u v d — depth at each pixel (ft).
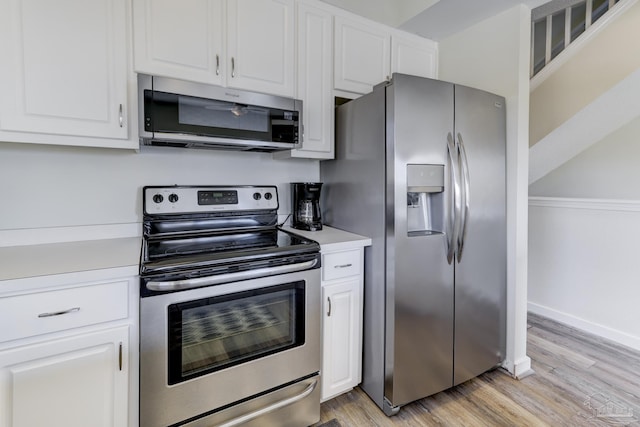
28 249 4.57
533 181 10.01
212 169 6.25
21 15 3.84
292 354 4.83
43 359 3.39
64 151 5.04
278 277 4.65
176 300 3.92
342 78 6.48
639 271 7.36
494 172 6.14
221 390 4.30
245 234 5.85
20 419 3.33
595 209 8.08
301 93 5.99
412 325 5.35
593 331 8.14
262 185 6.69
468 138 5.75
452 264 5.67
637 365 6.77
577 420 5.21
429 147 5.36
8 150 4.68
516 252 6.30
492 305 6.25
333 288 5.36
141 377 3.80
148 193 5.49
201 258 4.09
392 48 7.13
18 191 4.77
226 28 5.17
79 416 3.60
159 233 5.54
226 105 4.94
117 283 3.72
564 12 8.31
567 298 8.70
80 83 4.18
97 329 3.64
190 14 4.87
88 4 4.19
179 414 4.04
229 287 4.26
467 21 6.82
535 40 8.88
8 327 3.22
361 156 5.87
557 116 7.15
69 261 3.88
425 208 5.96
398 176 5.11
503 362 6.60
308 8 6.02
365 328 5.83
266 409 4.62
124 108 4.48
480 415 5.37
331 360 5.42
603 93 6.47
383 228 5.36
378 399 5.57
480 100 5.89
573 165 9.23
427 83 5.30
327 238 5.64
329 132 6.41
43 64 3.97
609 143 8.48
